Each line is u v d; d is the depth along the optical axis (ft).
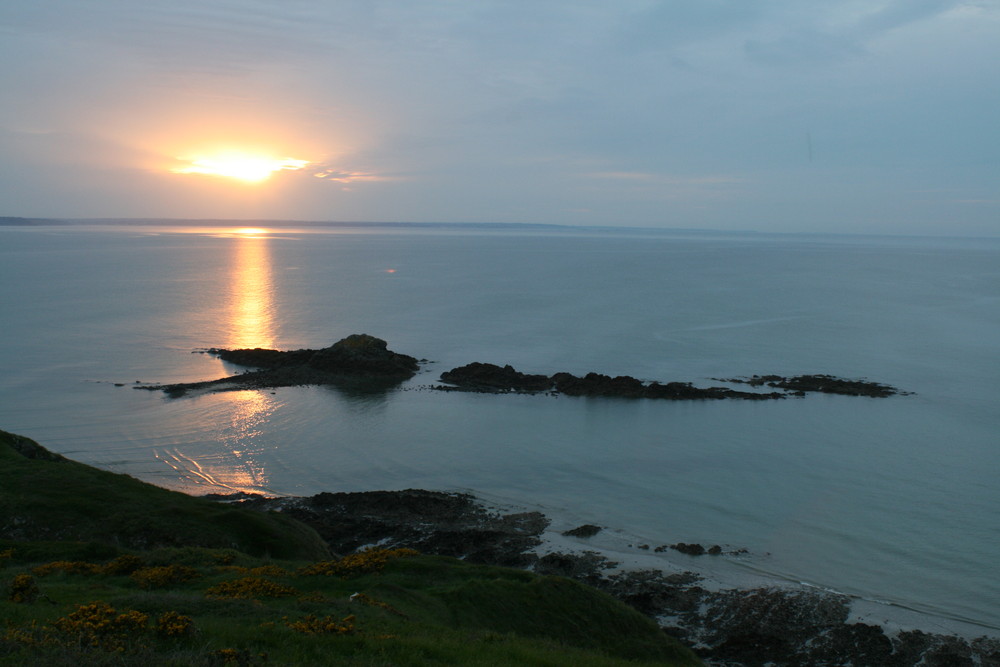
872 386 252.21
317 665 53.57
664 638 94.27
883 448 189.67
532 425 211.82
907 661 98.07
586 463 179.22
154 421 210.38
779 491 160.56
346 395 244.01
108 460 178.40
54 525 111.45
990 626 106.93
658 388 247.09
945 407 229.66
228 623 61.16
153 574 81.15
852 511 148.97
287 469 174.91
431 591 88.43
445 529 140.46
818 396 243.60
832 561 127.34
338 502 152.87
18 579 66.08
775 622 106.93
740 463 178.81
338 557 126.21
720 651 100.17
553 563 125.39
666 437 200.03
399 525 142.41
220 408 224.94
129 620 55.47
